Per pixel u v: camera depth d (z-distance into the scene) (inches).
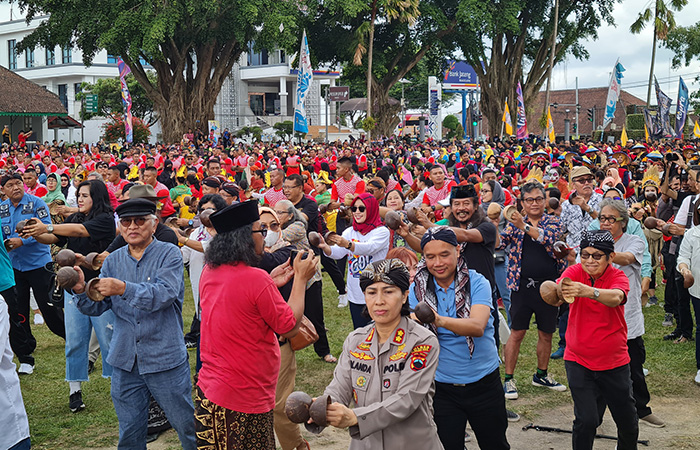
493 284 226.2
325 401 117.3
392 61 2053.4
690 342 333.4
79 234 244.5
